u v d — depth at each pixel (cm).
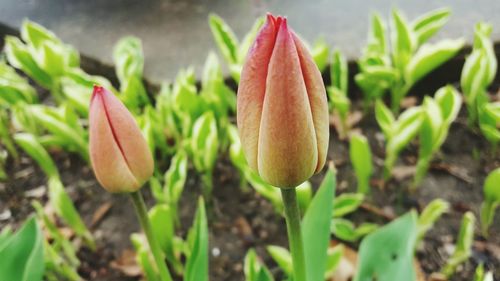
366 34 61
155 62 61
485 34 50
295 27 64
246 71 17
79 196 52
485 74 46
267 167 18
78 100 48
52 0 74
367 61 50
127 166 23
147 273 38
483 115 46
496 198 41
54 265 40
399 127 43
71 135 48
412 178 50
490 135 47
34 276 29
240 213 49
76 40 66
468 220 38
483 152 51
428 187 49
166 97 50
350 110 57
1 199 54
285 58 16
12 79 54
